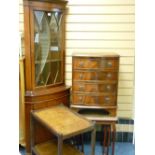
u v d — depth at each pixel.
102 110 2.59
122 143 2.85
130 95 2.78
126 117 2.85
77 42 2.69
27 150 2.48
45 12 2.34
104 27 2.63
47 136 2.51
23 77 2.35
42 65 2.45
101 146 2.77
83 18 2.62
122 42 2.66
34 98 2.36
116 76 2.30
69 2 2.58
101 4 2.58
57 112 2.28
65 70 2.74
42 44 2.41
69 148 2.35
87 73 2.29
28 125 2.43
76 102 2.38
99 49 2.69
